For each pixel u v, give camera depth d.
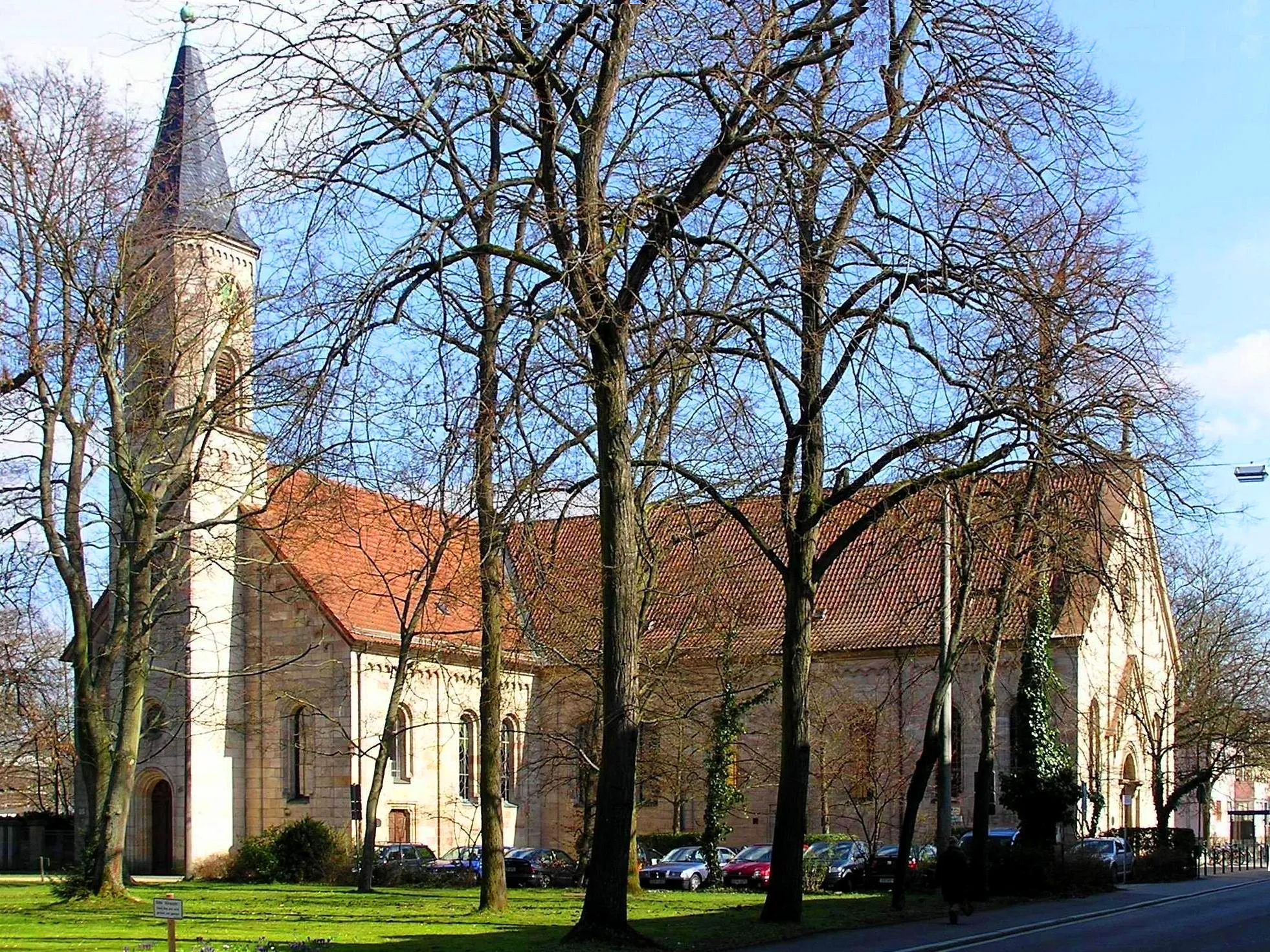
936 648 54.62
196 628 49.59
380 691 53.28
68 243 33.56
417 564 53.69
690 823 60.97
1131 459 23.45
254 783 53.25
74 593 34.75
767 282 20.03
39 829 57.69
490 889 30.22
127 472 34.97
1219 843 72.62
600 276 19.19
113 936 23.08
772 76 20.97
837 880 45.88
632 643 21.11
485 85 19.67
